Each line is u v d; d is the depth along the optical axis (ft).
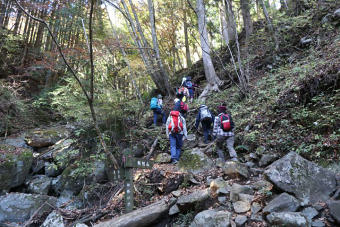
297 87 17.08
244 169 13.30
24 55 38.34
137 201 13.96
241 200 10.75
